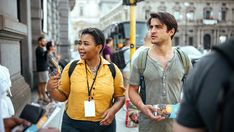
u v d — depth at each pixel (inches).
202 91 44.5
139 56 105.6
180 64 104.3
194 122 47.6
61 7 1089.4
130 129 226.4
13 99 215.3
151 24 104.0
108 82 110.5
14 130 67.4
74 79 110.3
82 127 109.0
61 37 1099.3
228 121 40.6
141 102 104.0
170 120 102.3
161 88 102.9
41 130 68.0
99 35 110.7
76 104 109.2
